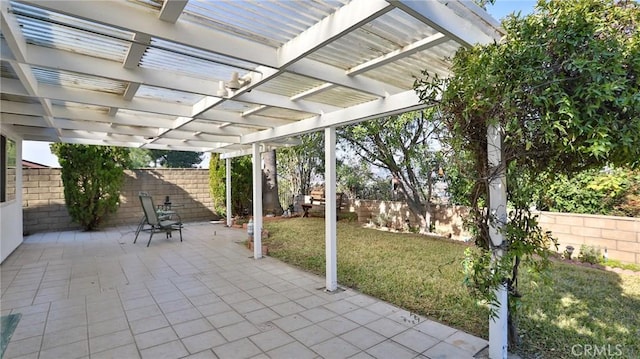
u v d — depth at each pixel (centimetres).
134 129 595
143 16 198
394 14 202
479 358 247
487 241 243
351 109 374
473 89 201
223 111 466
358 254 558
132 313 329
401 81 330
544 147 205
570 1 189
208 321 311
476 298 241
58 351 256
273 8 200
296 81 331
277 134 509
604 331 280
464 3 200
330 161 407
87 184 827
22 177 749
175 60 283
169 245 674
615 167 207
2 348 162
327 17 209
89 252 608
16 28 214
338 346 265
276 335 284
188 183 1045
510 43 195
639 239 455
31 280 437
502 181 235
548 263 237
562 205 560
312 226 839
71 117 452
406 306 346
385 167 833
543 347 258
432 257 531
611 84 166
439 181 768
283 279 444
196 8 200
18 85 330
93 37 238
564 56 184
